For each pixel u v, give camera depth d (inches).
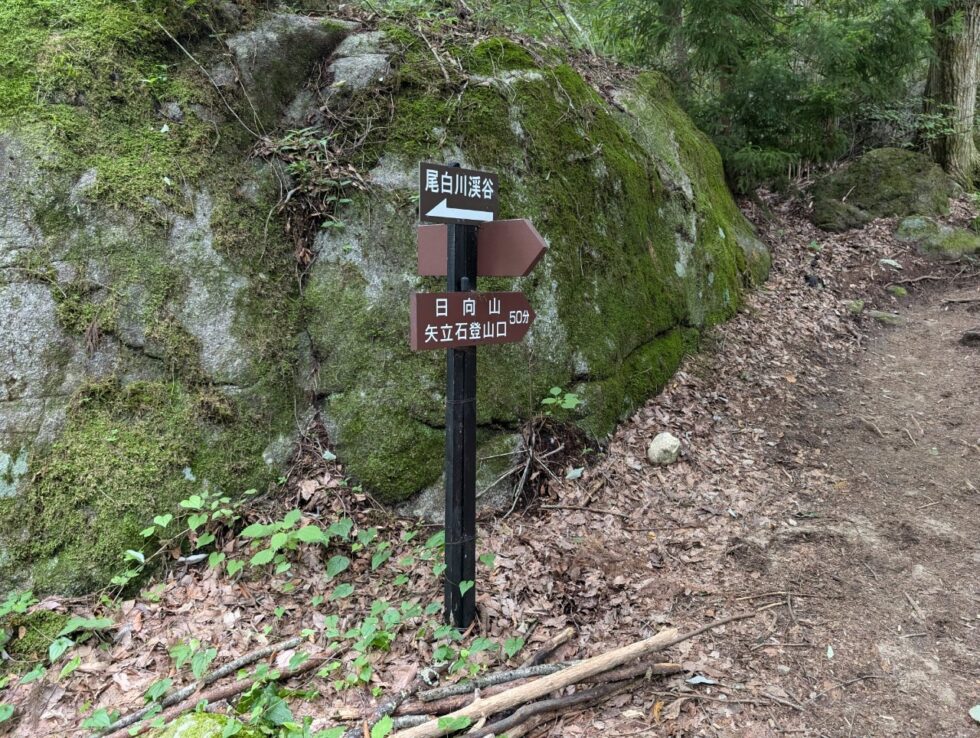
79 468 135.9
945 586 137.5
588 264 204.8
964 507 164.9
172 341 151.8
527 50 226.4
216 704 106.4
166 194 158.6
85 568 129.5
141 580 132.6
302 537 129.7
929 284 307.3
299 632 124.0
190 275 157.4
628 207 225.6
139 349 149.3
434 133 183.9
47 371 140.6
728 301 264.4
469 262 115.2
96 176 151.9
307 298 170.2
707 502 170.2
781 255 321.4
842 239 335.3
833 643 123.0
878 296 299.3
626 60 336.5
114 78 161.9
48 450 136.1
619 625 128.3
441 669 114.3
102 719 98.3
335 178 175.6
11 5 160.1
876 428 205.0
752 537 155.4
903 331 271.7
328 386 165.3
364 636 116.5
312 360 167.5
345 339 167.6
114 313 147.8
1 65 152.6
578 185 208.4
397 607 129.5
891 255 320.5
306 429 161.9
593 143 218.7
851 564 146.3
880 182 349.7
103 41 163.0
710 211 277.3
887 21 292.7
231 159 172.4
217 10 182.7
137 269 152.0
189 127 168.1
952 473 179.5
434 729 97.3
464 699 105.7
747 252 296.8
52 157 148.8
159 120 165.3
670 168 258.8
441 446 164.4
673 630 116.6
